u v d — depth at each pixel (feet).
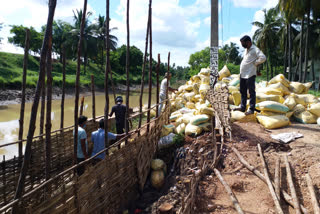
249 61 17.39
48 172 9.47
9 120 40.83
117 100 19.45
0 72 80.38
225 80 27.35
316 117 18.02
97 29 128.67
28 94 71.82
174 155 17.29
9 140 27.99
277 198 10.19
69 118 41.45
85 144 13.33
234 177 12.55
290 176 11.48
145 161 15.57
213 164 13.61
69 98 79.05
